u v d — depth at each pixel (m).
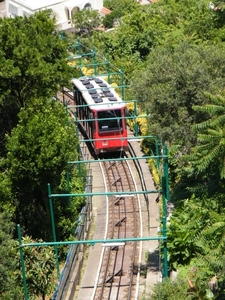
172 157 109.38
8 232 86.31
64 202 107.25
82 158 126.56
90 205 116.38
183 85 91.94
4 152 120.94
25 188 104.69
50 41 129.00
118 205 120.19
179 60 94.75
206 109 69.31
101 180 129.88
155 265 98.88
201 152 69.00
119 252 105.00
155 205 114.50
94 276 99.31
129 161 135.88
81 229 105.38
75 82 145.00
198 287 64.38
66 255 103.06
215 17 166.75
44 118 103.94
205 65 92.56
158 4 198.00
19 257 91.00
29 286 91.94
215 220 66.88
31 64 115.88
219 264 64.06
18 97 118.94
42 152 100.25
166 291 75.94
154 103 93.44
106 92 138.88
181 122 92.31
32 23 132.00
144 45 171.38
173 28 175.00
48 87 119.62
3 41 116.50
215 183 78.69
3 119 122.38
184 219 91.94
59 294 87.69
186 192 103.50
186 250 89.31
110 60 171.00
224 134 67.12
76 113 142.50
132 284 96.12
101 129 132.75
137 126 136.38
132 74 159.00
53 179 103.38
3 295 81.06
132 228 111.88
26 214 108.69
